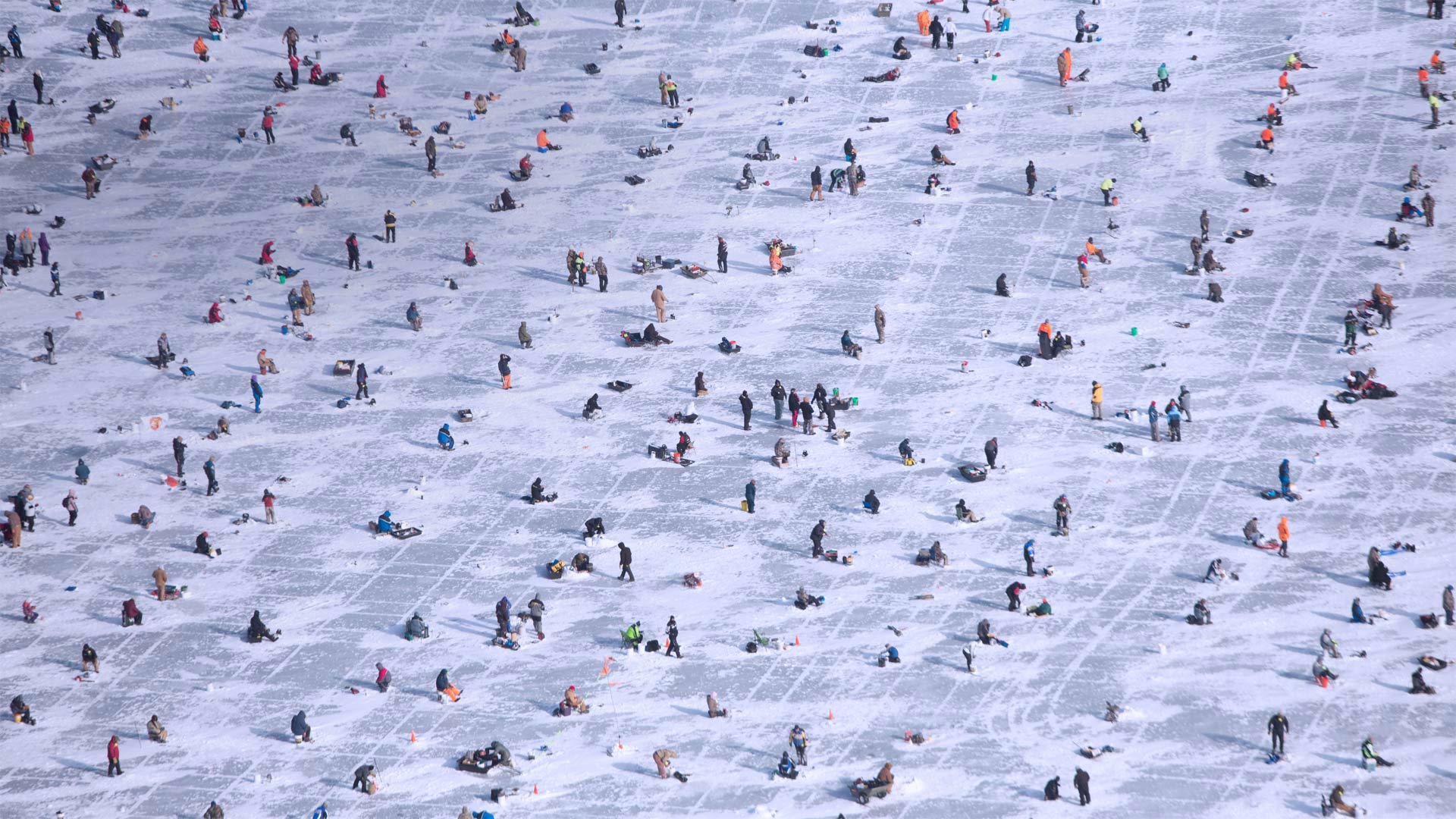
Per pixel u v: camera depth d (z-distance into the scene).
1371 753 48.84
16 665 55.84
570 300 75.12
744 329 72.50
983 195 80.44
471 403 68.81
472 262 77.50
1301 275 73.19
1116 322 71.19
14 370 71.56
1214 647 54.09
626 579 58.78
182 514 62.91
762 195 81.56
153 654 56.16
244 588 59.06
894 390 68.00
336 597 58.50
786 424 66.69
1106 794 48.47
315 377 70.75
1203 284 73.12
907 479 62.91
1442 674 52.25
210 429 67.62
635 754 51.12
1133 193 79.56
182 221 81.88
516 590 58.53
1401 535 58.44
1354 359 67.69
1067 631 55.19
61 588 59.34
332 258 78.81
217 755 51.75
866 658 54.56
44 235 78.31
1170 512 60.38
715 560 59.53
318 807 49.47
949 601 56.84
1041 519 60.44
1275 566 57.47
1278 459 62.69
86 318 75.00
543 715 52.91
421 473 64.75
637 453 65.38
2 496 63.81
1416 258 73.50
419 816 48.94
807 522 61.16
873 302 73.62
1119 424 65.25
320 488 64.06
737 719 52.31
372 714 53.19
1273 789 48.44
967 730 51.34
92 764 51.62
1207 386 66.94
